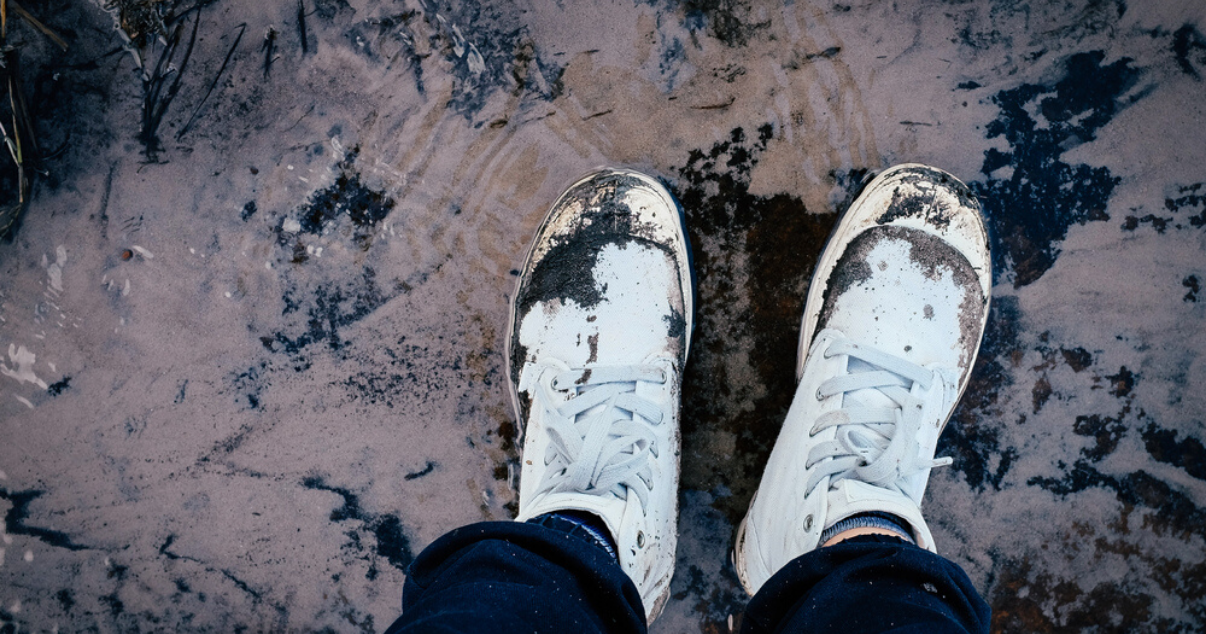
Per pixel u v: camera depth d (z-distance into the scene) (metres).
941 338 1.03
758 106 1.07
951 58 1.06
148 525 1.17
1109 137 1.05
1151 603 1.09
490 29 1.09
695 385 1.11
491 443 1.13
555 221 1.08
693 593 1.13
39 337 1.15
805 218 1.08
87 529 1.17
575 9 1.08
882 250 1.04
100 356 1.15
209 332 1.14
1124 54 1.04
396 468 1.14
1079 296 1.07
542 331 1.06
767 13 1.06
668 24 1.07
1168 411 1.07
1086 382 1.08
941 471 1.10
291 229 1.12
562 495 0.92
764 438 1.10
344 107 1.11
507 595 0.70
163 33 1.11
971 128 1.06
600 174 1.08
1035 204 1.06
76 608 1.18
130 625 1.18
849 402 0.98
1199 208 1.04
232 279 1.13
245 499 1.16
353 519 1.15
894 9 1.06
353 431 1.14
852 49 1.06
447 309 1.12
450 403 1.13
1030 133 1.06
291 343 1.14
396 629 0.69
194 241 1.13
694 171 1.09
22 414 1.16
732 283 1.10
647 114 1.08
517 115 1.10
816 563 0.80
